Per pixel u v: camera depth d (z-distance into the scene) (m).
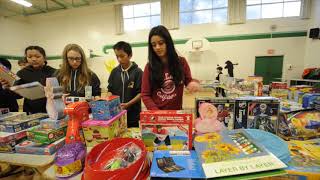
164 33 1.11
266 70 6.25
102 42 7.47
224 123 0.91
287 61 6.06
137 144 0.78
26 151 0.94
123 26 7.20
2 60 1.97
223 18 6.39
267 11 6.05
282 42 6.04
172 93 1.23
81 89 1.53
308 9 5.70
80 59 1.56
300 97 1.45
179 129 0.81
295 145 0.82
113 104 1.02
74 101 1.12
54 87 1.06
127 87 1.89
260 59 6.26
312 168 0.64
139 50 7.15
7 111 1.28
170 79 1.21
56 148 0.95
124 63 1.92
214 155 0.64
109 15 7.26
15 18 7.58
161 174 0.62
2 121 1.06
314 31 5.37
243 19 6.16
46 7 7.39
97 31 7.47
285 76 6.11
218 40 6.48
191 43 6.49
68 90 1.54
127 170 0.61
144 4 6.97
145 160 0.70
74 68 1.58
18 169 1.60
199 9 6.54
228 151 0.65
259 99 0.91
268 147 0.73
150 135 0.83
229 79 3.64
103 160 0.72
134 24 7.18
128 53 1.89
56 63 8.12
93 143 0.92
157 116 0.82
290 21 5.89
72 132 0.91
